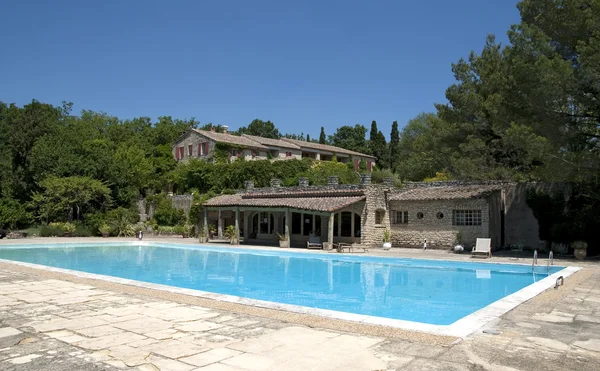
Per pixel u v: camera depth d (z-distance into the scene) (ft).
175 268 63.77
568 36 67.15
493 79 78.43
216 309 29.25
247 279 53.11
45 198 121.60
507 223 78.84
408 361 18.57
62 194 121.08
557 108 64.18
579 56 61.31
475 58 104.99
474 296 41.50
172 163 169.37
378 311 34.78
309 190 97.91
